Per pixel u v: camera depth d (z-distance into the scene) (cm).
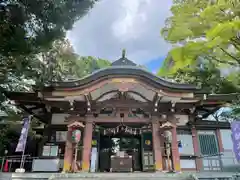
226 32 279
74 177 805
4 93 1090
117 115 1141
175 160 1030
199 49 296
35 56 1110
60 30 885
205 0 379
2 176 809
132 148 1332
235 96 1162
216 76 1037
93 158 1168
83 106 1141
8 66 948
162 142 1095
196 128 1283
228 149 1244
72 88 1043
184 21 349
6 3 784
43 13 822
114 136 1357
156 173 866
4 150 1423
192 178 805
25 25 835
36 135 1598
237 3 323
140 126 1237
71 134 1054
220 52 380
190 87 1092
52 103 1127
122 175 823
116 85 1080
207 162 1205
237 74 544
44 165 1066
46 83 1050
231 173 877
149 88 1066
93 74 1057
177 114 1274
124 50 1544
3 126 1481
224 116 1866
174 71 334
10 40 789
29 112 1271
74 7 856
